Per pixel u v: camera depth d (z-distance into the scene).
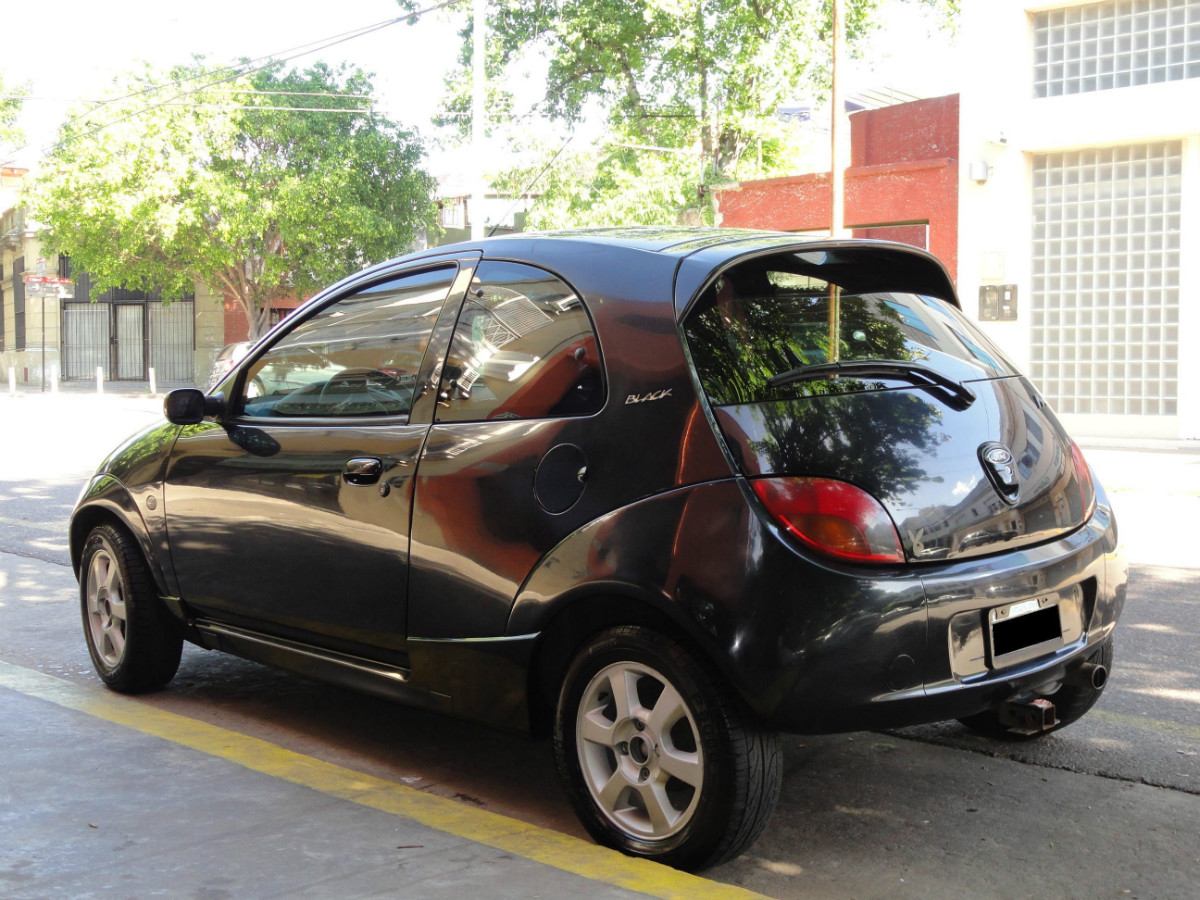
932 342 3.73
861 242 3.72
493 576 3.61
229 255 32.50
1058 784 4.14
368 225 31.56
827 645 3.08
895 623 3.14
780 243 3.63
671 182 23.89
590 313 3.59
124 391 38.03
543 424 3.59
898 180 20.91
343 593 4.07
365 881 3.16
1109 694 5.14
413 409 3.99
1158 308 17.77
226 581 4.52
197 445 4.66
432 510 3.78
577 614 3.49
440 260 4.15
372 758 4.42
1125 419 18.17
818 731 3.16
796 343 3.45
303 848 3.38
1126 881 3.40
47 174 31.42
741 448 3.21
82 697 5.04
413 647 3.87
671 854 3.32
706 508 3.20
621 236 3.85
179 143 31.19
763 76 24.69
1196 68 17.16
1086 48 18.09
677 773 3.29
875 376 3.45
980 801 3.99
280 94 31.69
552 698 3.65
